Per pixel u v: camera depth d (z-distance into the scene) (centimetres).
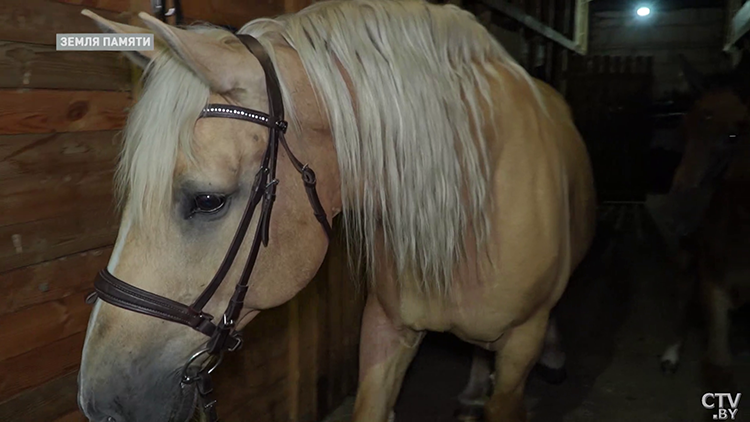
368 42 125
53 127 141
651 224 609
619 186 726
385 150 126
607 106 716
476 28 150
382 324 162
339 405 274
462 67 141
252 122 110
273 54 116
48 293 143
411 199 128
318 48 122
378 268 151
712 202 250
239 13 197
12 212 133
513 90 153
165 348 111
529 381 284
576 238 193
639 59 706
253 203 111
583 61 734
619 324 361
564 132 192
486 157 139
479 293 149
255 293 119
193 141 104
